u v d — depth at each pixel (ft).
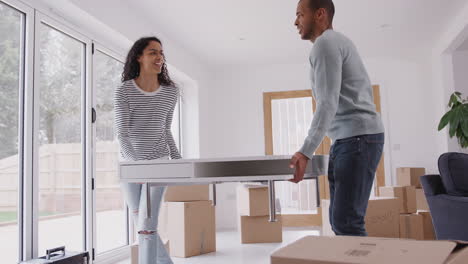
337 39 4.72
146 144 7.01
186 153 18.22
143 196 6.77
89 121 11.11
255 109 19.76
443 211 9.70
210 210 13.25
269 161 3.77
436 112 17.90
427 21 14.42
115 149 12.75
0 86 8.25
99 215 11.79
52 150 9.94
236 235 16.89
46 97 9.80
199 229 12.81
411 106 18.49
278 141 19.48
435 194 10.07
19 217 8.57
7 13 8.52
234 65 19.74
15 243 8.49
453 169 9.57
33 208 8.76
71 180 10.56
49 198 9.85
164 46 14.96
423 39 16.46
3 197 8.27
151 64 7.17
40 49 9.43
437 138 18.04
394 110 18.61
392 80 18.74
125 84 6.85
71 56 10.69
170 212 12.69
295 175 3.89
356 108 4.73
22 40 8.85
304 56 18.44
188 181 3.82
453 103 15.90
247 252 12.98
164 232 12.76
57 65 10.18
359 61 4.98
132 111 6.94
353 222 4.62
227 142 19.81
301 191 19.08
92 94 11.29
